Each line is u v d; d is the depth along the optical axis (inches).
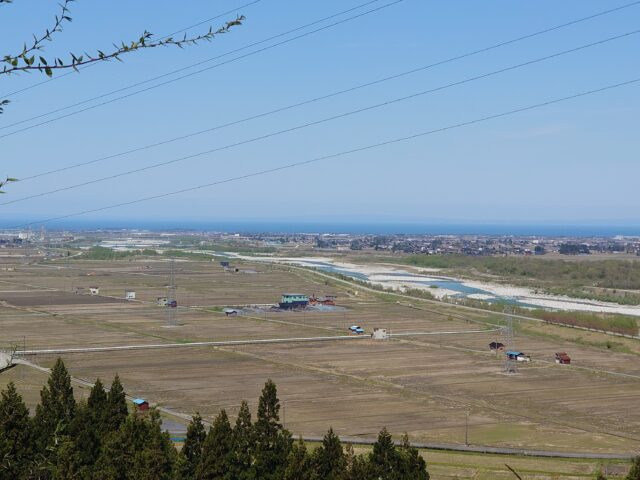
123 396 2449.6
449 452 3117.6
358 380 4584.2
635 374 4943.4
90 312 7765.8
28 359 5083.7
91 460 2247.8
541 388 4456.2
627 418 3757.4
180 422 3491.6
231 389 4271.7
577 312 7839.6
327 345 5954.7
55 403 2385.6
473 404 4010.8
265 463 2204.7
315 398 4072.3
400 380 4611.2
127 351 5492.1
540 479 2758.4
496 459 3024.1
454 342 6235.2
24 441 1972.2
